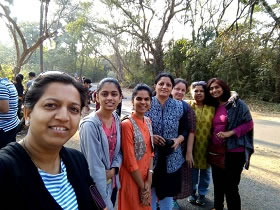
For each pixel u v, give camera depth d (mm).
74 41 36781
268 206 3336
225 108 2924
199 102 3205
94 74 47656
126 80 30828
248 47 15344
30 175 919
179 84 3070
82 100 1039
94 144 1984
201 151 3135
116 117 2285
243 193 3707
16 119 2922
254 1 14508
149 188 2336
